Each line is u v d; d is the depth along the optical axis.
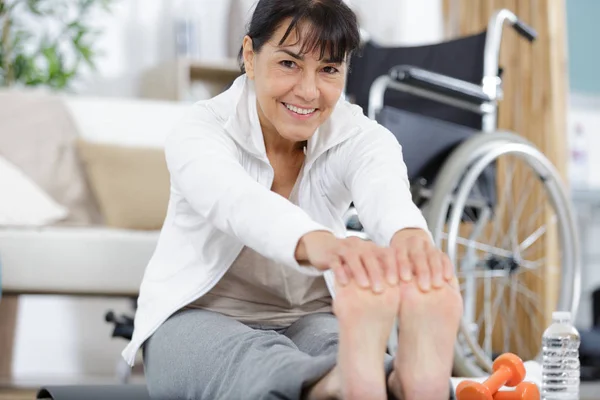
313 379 1.46
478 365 3.07
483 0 4.75
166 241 1.94
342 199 1.94
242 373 1.58
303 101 1.75
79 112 4.08
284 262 1.52
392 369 1.51
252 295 1.95
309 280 1.97
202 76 4.94
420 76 3.04
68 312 4.54
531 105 4.46
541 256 4.45
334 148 1.90
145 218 3.87
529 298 4.46
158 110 4.18
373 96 3.05
